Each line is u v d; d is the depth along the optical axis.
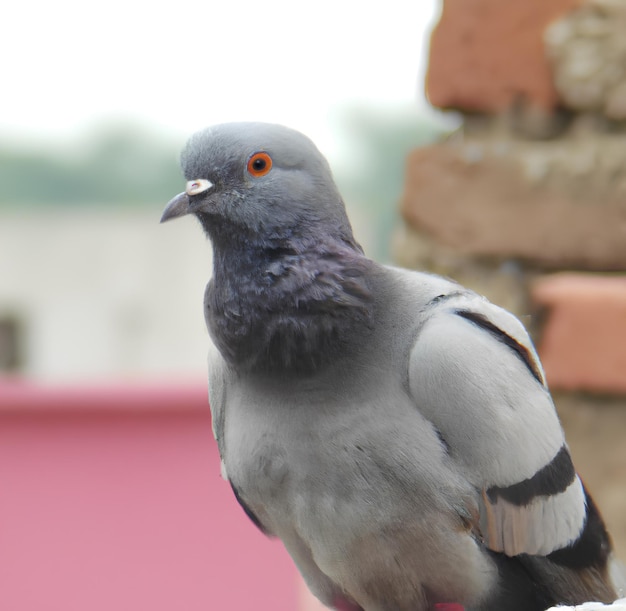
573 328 7.43
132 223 25.75
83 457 10.15
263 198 6.24
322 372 5.89
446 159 8.07
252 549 10.41
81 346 25.59
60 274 25.48
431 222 8.15
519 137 7.97
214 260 6.41
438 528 5.91
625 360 7.32
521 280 7.97
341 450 5.85
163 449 10.23
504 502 5.95
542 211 7.88
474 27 7.98
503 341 6.09
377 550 6.02
